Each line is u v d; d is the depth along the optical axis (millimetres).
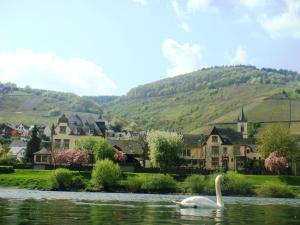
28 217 35344
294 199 118562
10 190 121562
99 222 32781
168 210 46969
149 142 181375
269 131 195750
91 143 187000
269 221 37375
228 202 79125
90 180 142875
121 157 186250
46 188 135875
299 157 192875
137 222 33469
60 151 188250
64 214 38969
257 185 138625
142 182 133750
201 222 34812
